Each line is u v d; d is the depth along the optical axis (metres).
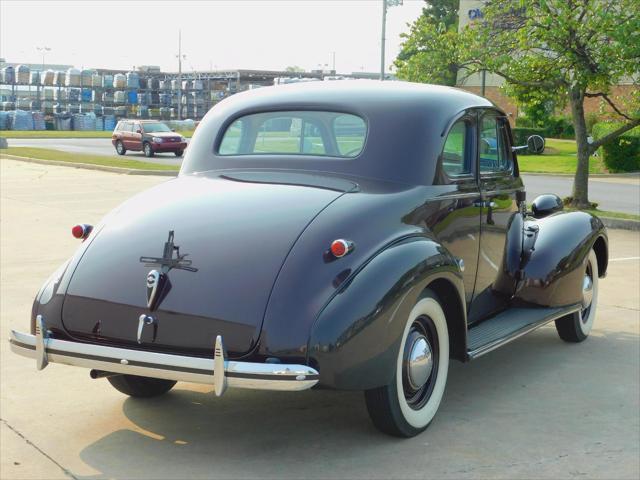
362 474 3.86
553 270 5.70
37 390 5.14
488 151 5.43
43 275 8.75
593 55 13.52
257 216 4.14
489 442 4.26
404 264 4.01
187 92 78.56
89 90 72.69
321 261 3.87
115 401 4.93
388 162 4.56
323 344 3.69
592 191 20.61
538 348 6.14
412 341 4.23
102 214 13.69
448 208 4.75
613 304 7.60
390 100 4.77
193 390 5.15
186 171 4.98
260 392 5.10
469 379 5.35
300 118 4.82
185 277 3.91
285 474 3.87
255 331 3.71
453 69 16.11
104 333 3.98
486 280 5.37
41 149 34.84
